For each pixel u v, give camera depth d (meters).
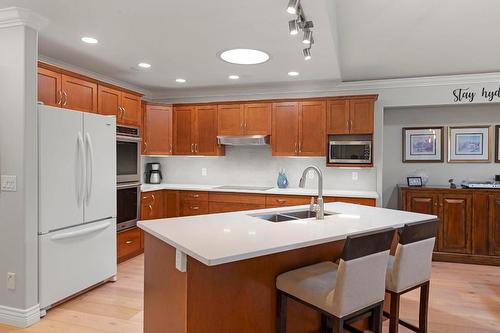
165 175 5.90
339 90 4.96
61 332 2.59
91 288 3.42
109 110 4.00
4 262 2.72
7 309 2.72
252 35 2.98
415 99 4.70
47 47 3.35
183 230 2.14
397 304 2.20
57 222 2.94
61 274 2.99
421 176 4.91
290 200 4.60
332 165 4.72
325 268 2.22
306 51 2.64
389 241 1.97
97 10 2.53
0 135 2.70
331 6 2.54
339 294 1.80
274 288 2.17
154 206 4.93
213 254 1.63
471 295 3.36
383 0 2.57
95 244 3.37
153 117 5.27
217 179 5.62
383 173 5.25
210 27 2.82
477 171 4.90
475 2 2.58
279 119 4.92
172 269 1.93
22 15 2.57
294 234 2.07
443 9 2.70
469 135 4.91
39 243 2.79
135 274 3.87
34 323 2.72
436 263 4.42
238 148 5.50
